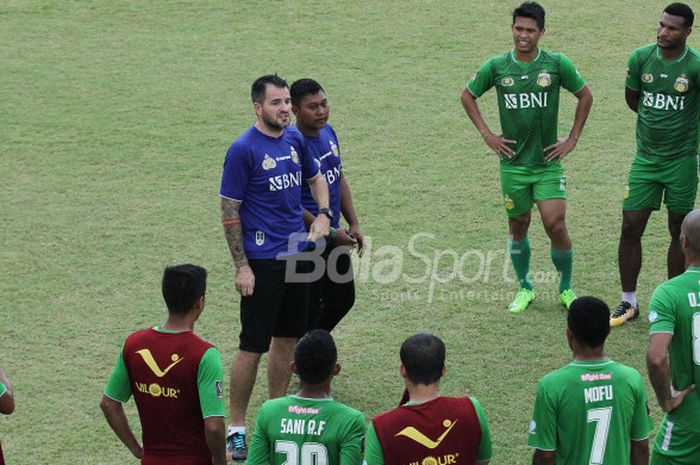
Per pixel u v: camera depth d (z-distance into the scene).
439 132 48.03
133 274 36.72
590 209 40.88
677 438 22.28
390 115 49.81
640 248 32.88
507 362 30.95
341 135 47.88
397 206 41.38
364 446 19.80
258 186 27.06
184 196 42.81
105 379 30.33
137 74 55.38
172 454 21.25
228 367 31.17
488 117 49.38
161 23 62.12
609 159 44.97
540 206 33.22
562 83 33.00
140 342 21.20
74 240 39.19
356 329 33.25
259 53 57.44
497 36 58.34
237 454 27.22
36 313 34.16
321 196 29.08
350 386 30.06
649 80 31.94
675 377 22.06
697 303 21.30
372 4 63.69
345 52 57.19
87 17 63.28
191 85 53.81
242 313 27.53
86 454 26.78
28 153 46.84
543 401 19.70
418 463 18.64
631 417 19.92
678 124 31.88
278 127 26.92
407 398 20.02
